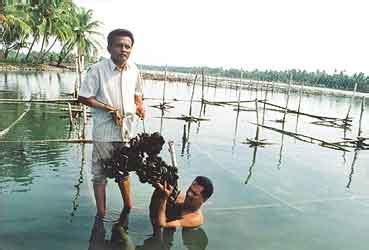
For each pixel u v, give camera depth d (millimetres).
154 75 61906
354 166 9953
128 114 4789
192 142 11352
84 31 48875
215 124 16188
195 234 4621
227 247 4336
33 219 4645
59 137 10062
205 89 47750
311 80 107000
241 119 19172
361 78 92938
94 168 4855
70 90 26094
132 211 5133
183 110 20953
